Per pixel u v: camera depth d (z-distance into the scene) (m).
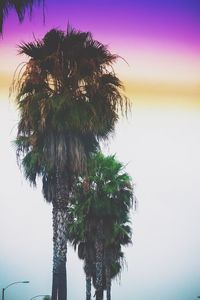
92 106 20.50
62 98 20.09
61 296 21.05
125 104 21.30
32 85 21.03
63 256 21.23
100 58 21.14
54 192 26.50
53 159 20.48
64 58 21.02
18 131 21.22
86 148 21.30
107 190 29.39
